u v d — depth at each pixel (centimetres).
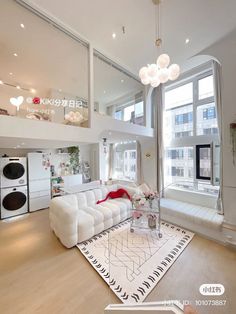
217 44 292
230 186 271
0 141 263
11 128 204
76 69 363
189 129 406
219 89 310
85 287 181
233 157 269
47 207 457
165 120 448
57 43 288
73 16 232
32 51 306
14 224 350
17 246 263
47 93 411
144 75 205
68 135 265
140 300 162
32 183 428
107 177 645
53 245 266
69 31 261
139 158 514
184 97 416
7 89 361
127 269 205
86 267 213
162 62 191
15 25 247
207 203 354
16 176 399
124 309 103
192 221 304
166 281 188
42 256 237
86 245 262
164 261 220
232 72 272
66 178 519
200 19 240
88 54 297
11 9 220
